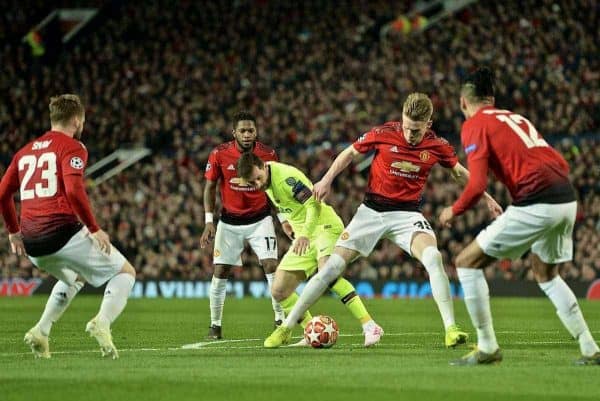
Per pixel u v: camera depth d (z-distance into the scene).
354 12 67.62
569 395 11.74
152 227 50.09
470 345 18.81
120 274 15.80
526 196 14.22
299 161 53.31
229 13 67.94
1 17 69.81
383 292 45.69
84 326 25.56
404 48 62.91
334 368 14.40
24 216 15.40
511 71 58.12
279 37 66.00
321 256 19.41
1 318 29.50
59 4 71.69
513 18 63.88
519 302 39.44
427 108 18.06
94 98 63.03
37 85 63.75
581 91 56.09
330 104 58.47
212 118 59.78
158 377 13.24
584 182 48.91
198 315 31.30
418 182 18.92
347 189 51.06
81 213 14.94
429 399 11.42
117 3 72.00
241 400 11.36
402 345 19.44
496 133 14.26
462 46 61.59
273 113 59.09
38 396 11.64
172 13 68.50
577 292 43.56
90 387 12.31
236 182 22.55
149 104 62.00
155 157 57.28
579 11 63.16
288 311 19.56
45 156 15.24
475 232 46.62
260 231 22.94
